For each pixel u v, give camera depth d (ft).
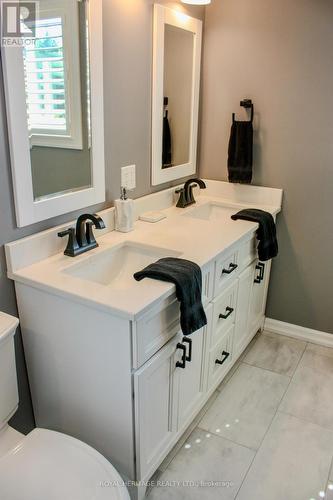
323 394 7.29
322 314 8.64
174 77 7.38
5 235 4.90
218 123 8.42
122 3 5.86
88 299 4.46
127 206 6.35
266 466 5.87
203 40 8.02
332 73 7.20
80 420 5.38
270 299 9.08
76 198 5.76
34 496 3.81
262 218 7.27
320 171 7.80
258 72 7.76
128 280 5.42
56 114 5.15
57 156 5.32
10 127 4.59
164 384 5.28
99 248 5.78
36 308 5.08
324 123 7.50
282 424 6.61
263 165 8.27
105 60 5.78
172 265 5.09
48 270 5.09
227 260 6.34
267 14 7.39
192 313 4.97
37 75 4.78
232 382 7.56
